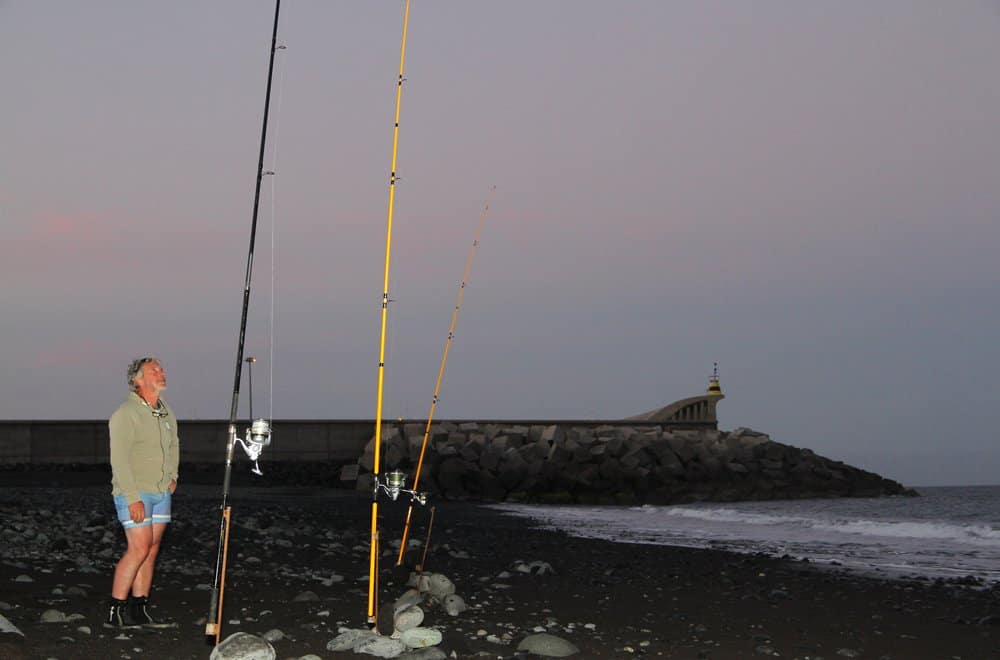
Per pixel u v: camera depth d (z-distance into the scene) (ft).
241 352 19.75
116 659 17.84
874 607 31.78
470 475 116.37
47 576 27.37
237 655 17.12
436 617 24.80
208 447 118.83
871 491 134.31
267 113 20.54
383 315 21.12
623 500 117.39
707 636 24.80
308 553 38.93
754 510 102.01
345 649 19.49
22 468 107.34
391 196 21.50
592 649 21.81
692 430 141.79
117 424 20.52
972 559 49.62
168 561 32.68
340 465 120.78
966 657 23.94
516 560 42.52
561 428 129.80
